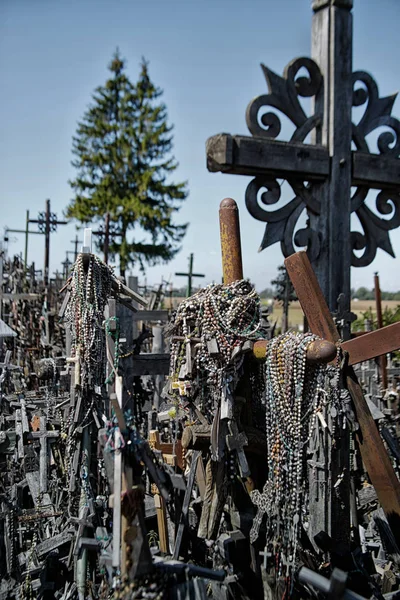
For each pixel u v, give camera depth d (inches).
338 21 309.0
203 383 199.6
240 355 192.7
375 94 322.3
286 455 185.0
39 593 215.3
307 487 190.4
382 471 199.8
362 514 265.7
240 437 191.2
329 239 310.5
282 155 294.4
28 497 299.6
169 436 322.7
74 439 242.2
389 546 227.9
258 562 191.3
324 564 193.9
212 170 291.4
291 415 182.4
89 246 247.3
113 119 1626.5
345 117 310.7
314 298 202.7
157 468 166.1
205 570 158.9
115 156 1557.6
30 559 225.3
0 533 220.5
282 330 624.1
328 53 310.0
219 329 191.8
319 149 305.0
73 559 219.9
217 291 198.1
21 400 343.3
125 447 157.8
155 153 1584.6
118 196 1537.9
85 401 239.0
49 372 406.3
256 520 189.5
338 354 195.5
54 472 297.9
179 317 199.2
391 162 322.3
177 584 155.7
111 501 153.9
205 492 201.3
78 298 245.0
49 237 784.3
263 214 300.7
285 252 306.3
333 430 205.6
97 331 242.7
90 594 202.1
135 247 1517.0
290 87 303.4
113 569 162.2
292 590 180.2
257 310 199.9
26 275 705.0
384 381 453.4
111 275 255.9
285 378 181.6
